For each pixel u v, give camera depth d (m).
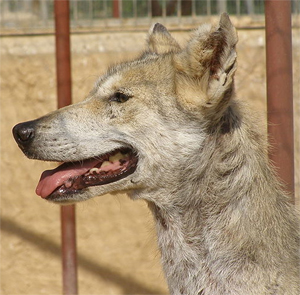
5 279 16.47
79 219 17.20
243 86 18.36
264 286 8.67
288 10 9.84
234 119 9.09
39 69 19.50
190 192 9.19
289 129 9.98
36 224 17.44
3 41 19.95
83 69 19.03
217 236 8.98
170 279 9.55
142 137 9.34
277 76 9.90
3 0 20.47
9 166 18.28
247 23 18.81
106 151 9.48
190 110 9.07
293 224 9.34
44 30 20.05
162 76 9.37
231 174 8.94
